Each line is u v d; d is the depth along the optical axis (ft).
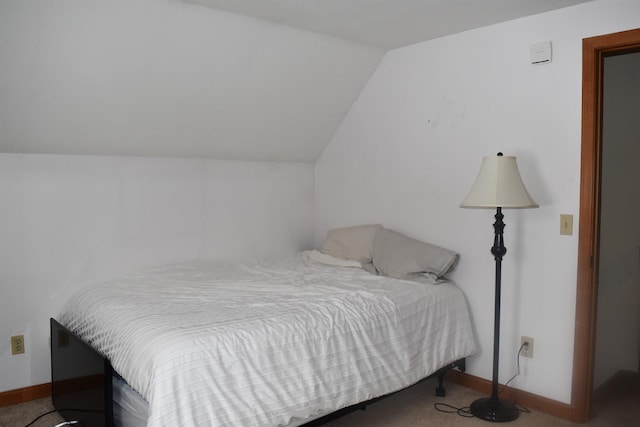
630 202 9.82
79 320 8.25
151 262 10.64
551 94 8.70
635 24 7.77
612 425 8.44
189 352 5.94
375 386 7.70
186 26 8.38
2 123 8.33
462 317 9.61
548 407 8.87
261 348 6.46
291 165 12.89
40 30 7.38
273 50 9.64
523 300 9.20
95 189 9.84
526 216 9.09
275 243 12.69
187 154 10.98
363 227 11.52
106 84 8.63
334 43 10.21
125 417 6.95
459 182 10.04
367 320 7.79
